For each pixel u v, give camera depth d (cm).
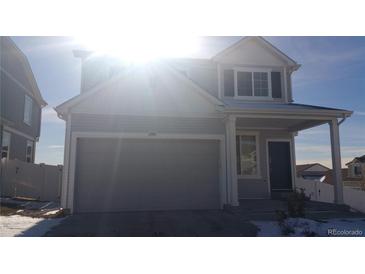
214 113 1231
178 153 1209
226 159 1211
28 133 2227
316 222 911
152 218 1000
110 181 1154
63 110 1140
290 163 1433
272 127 1413
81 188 1136
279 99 1468
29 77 2200
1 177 1647
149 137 1183
